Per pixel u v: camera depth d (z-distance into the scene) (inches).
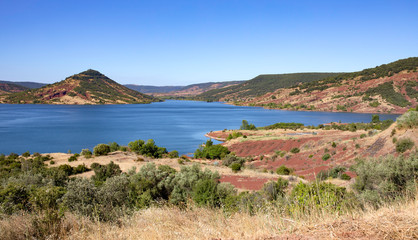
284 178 932.6
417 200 114.2
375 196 212.8
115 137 3757.4
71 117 6855.3
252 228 114.0
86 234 136.4
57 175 766.5
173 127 4968.0
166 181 571.5
